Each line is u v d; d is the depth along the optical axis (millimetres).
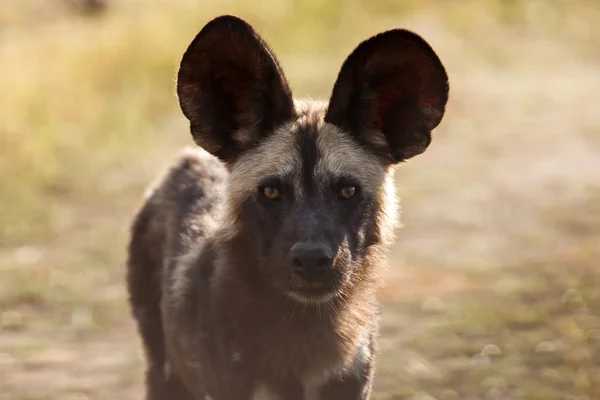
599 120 36281
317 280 11695
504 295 20969
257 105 12766
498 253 23781
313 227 11906
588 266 22422
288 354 12359
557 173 30391
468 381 17344
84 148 32219
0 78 36875
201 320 12602
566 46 47812
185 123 35375
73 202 28031
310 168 12383
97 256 24156
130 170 30750
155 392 14977
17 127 32344
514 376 17375
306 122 12727
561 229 25344
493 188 29031
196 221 13922
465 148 33406
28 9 53656
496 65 44750
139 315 15172
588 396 16484
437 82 12742
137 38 41125
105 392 17500
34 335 20016
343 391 12578
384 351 18562
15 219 26469
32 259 24000
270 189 12367
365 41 12469
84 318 20734
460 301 20766
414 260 23531
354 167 12539
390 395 16969
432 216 26703
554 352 18203
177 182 14898
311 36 45594
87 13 51969
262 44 12508
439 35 47719
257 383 12414
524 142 33938
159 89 37688
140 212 15422
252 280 12320
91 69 38438
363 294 12648
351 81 12703
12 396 17281
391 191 13156
